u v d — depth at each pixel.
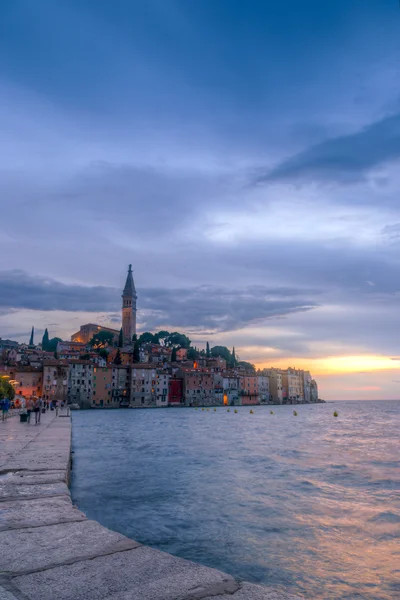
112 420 100.88
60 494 8.85
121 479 21.89
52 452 17.14
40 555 4.91
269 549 11.21
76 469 25.61
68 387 164.75
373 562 10.31
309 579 9.28
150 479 21.86
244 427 76.50
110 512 15.10
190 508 15.64
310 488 19.64
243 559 10.51
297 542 11.79
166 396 191.00
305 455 33.88
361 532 12.78
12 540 5.50
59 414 62.72
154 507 15.77
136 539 12.12
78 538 5.57
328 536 12.38
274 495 18.02
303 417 123.50
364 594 8.49
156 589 3.96
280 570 9.79
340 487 19.98
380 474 23.95
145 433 60.53
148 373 186.25
